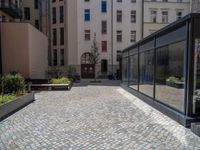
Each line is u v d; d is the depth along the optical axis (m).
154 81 10.88
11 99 10.18
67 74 35.72
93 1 38.19
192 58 7.39
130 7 39.09
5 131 6.97
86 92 16.73
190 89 7.43
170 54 9.39
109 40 38.75
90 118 8.48
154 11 39.72
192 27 7.29
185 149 5.51
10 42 19.42
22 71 19.55
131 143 5.92
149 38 11.84
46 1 40.97
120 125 7.53
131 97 13.83
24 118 8.55
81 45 38.31
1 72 19.39
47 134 6.68
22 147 5.70
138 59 14.33
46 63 27.59
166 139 6.19
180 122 7.59
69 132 6.84
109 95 14.89
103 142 6.00
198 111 7.46
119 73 35.75
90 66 38.69
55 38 41.38
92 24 38.38
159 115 8.89
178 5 39.97
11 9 25.14
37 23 42.00
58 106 10.91
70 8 38.28
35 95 15.06
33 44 20.94
